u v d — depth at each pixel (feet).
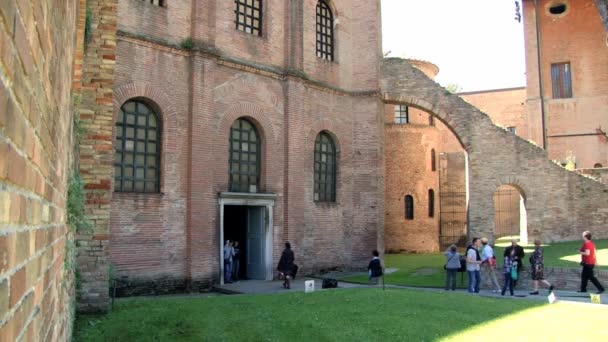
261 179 78.13
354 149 91.86
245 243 80.02
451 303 49.03
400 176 127.24
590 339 35.96
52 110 12.72
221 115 72.33
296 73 82.12
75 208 32.17
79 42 36.09
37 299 9.97
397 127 128.36
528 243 95.35
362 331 37.22
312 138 85.20
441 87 95.35
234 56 75.25
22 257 7.55
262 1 80.84
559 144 129.49
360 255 89.20
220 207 70.54
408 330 37.76
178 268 65.41
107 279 39.55
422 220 127.75
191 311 42.42
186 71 68.39
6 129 6.01
